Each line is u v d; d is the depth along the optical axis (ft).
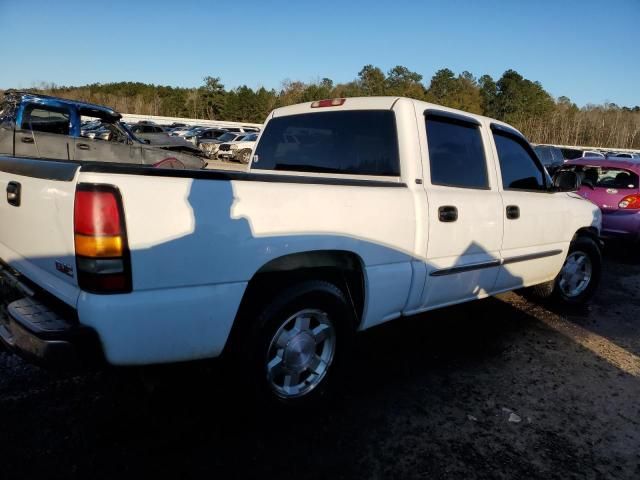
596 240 17.07
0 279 8.85
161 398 9.48
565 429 9.25
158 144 48.34
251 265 7.79
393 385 10.56
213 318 7.48
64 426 8.41
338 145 11.86
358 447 8.35
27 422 8.46
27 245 8.05
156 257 6.82
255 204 7.76
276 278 8.68
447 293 11.44
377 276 9.64
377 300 9.82
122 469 7.43
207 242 7.25
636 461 8.39
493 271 12.60
